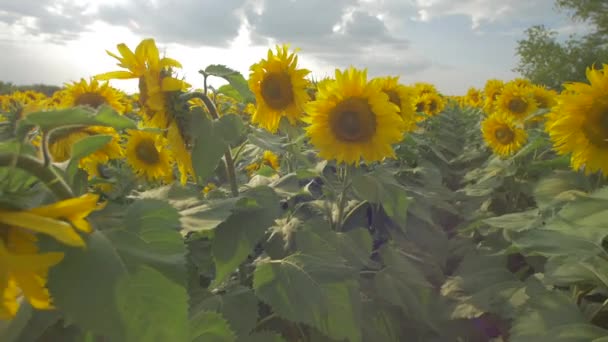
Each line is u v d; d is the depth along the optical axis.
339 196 4.49
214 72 2.87
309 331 3.09
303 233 3.03
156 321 1.02
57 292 0.97
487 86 12.10
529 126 8.48
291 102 4.39
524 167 6.18
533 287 3.53
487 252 4.82
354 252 3.38
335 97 4.04
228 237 2.38
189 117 2.54
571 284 3.28
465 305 3.67
